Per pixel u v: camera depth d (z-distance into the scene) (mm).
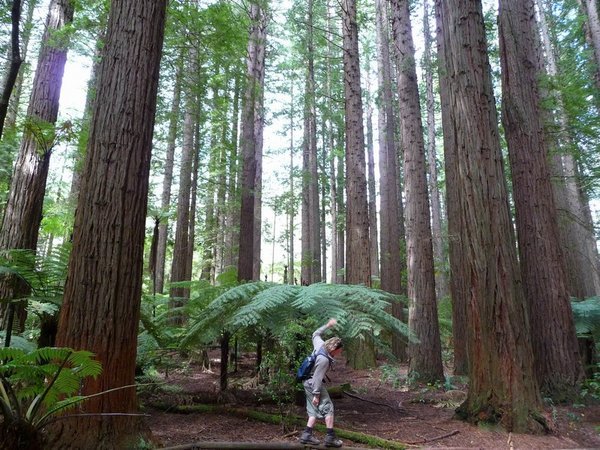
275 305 5062
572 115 9359
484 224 5539
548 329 6512
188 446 4035
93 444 3439
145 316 6340
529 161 7152
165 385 6535
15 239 6164
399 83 9734
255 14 12844
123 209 3848
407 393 7570
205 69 9555
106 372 3580
